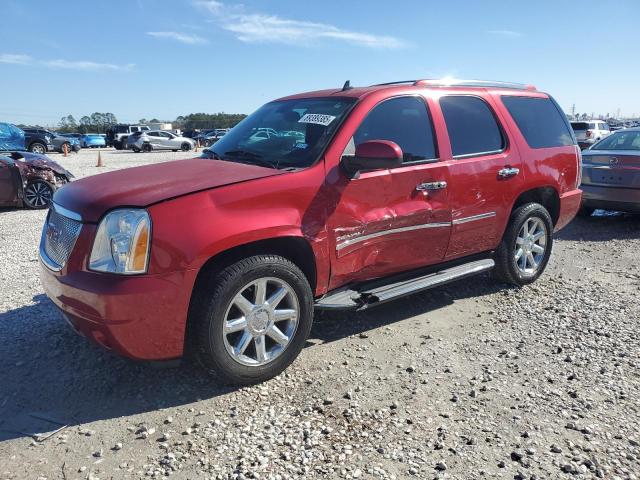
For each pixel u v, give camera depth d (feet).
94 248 10.14
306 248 11.80
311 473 8.61
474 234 15.47
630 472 8.63
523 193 16.83
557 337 13.78
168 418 10.14
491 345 13.33
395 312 15.51
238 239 10.53
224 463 8.88
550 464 8.82
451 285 17.92
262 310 11.16
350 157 12.04
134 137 122.72
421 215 13.70
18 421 10.09
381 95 13.55
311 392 11.09
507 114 16.56
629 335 13.85
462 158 14.85
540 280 18.57
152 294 9.85
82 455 9.12
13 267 20.07
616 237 25.77
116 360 12.41
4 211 34.71
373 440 9.46
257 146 13.70
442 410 10.41
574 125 85.05
